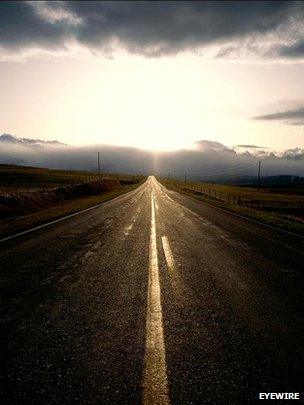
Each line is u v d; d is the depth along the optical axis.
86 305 5.04
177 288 6.00
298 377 3.23
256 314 4.84
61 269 7.12
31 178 77.69
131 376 3.17
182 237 11.77
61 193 33.28
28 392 2.90
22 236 11.11
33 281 6.21
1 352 3.57
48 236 11.26
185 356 3.57
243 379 3.17
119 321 4.46
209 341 3.94
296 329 4.36
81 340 3.88
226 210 24.23
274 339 4.04
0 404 2.73
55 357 3.48
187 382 3.09
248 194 80.12
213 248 9.93
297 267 7.82
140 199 33.19
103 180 64.94
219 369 3.33
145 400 2.82
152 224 14.98
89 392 2.91
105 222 15.36
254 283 6.43
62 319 4.49
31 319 4.47
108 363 3.38
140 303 5.18
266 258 8.74
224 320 4.59
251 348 3.79
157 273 6.96
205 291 5.87
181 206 26.17
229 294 5.73
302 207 42.84
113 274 6.82
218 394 2.93
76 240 10.65
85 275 6.70
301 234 13.66
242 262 8.21
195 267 7.60
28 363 3.36
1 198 19.81
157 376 3.17
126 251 9.13
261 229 14.71
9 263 7.52
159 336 4.02
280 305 5.25
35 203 23.33
